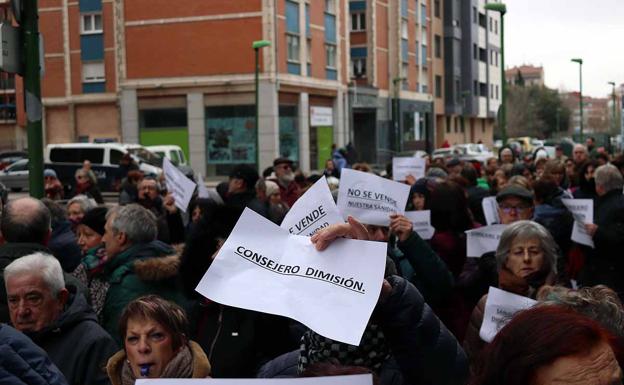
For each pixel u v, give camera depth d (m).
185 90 37.69
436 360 2.73
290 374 3.20
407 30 55.00
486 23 73.75
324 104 42.09
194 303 4.41
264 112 36.62
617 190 7.09
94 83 40.88
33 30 7.02
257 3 36.44
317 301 2.31
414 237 4.67
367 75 49.97
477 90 71.25
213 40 37.12
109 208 5.86
